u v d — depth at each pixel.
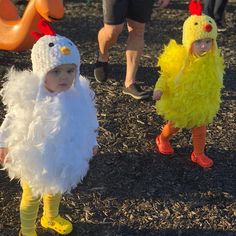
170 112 3.36
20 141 2.68
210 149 3.71
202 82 3.25
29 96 2.64
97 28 5.44
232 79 4.56
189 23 3.21
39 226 3.09
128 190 3.36
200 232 3.11
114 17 3.95
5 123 2.70
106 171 3.49
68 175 2.71
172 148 3.67
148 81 4.50
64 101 2.66
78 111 2.69
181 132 3.85
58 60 2.62
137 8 3.94
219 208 3.26
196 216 3.20
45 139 2.65
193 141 3.53
